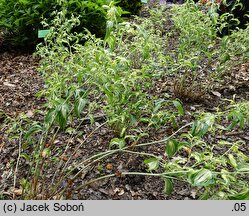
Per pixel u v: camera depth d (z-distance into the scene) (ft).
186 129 8.74
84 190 7.00
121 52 8.45
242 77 11.51
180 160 5.41
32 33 14.48
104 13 14.11
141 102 7.13
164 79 10.84
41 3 13.93
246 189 4.71
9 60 13.99
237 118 5.82
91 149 8.09
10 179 7.33
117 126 8.04
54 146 8.14
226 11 14.55
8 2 14.65
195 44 9.95
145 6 21.76
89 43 7.27
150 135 8.50
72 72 7.15
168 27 14.93
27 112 9.66
